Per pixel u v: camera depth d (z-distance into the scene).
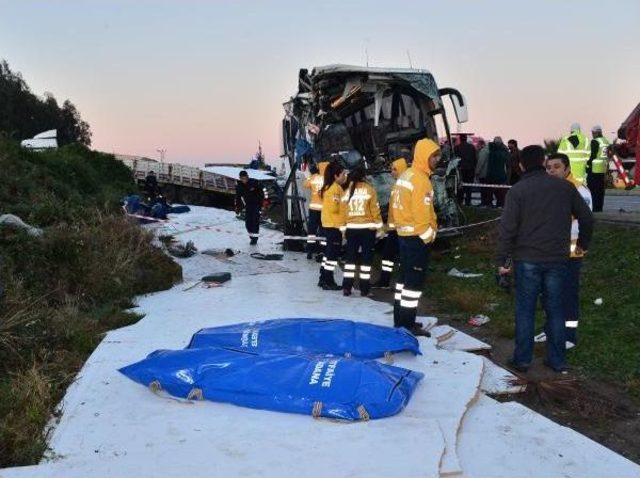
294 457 3.73
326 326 5.70
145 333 6.41
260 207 13.73
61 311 6.56
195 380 4.65
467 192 15.66
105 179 20.97
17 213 9.52
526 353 5.46
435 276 9.70
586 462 3.82
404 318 6.26
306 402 4.34
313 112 11.75
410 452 3.78
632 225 9.88
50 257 7.64
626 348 5.76
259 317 7.15
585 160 11.30
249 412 4.41
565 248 5.34
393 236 8.85
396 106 12.04
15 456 3.78
